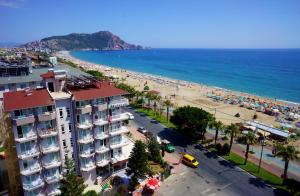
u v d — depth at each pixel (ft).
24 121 145.18
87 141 174.09
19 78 286.46
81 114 169.07
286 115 411.54
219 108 442.91
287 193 188.34
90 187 185.88
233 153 254.68
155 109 392.47
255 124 334.85
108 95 176.35
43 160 159.33
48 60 460.14
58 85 179.42
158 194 182.60
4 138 201.36
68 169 154.20
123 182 191.21
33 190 158.81
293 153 189.26
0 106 220.43
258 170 218.38
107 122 182.19
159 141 257.34
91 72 513.04
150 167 209.97
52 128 159.84
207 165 228.63
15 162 163.43
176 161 235.40
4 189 172.55
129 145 226.99
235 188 193.98
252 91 648.38
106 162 190.49
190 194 184.55
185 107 294.66
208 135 302.04
